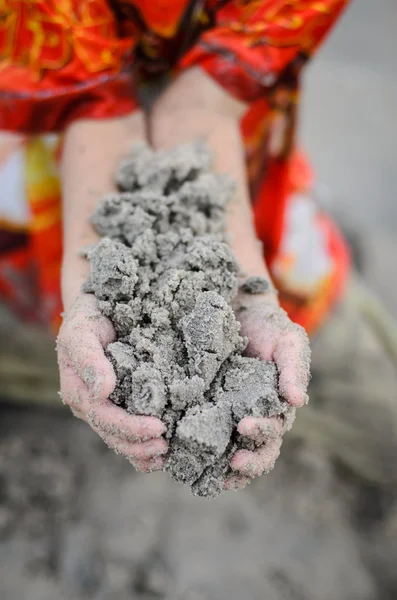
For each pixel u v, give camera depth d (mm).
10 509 761
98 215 525
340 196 1342
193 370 454
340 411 868
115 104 575
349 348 837
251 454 432
